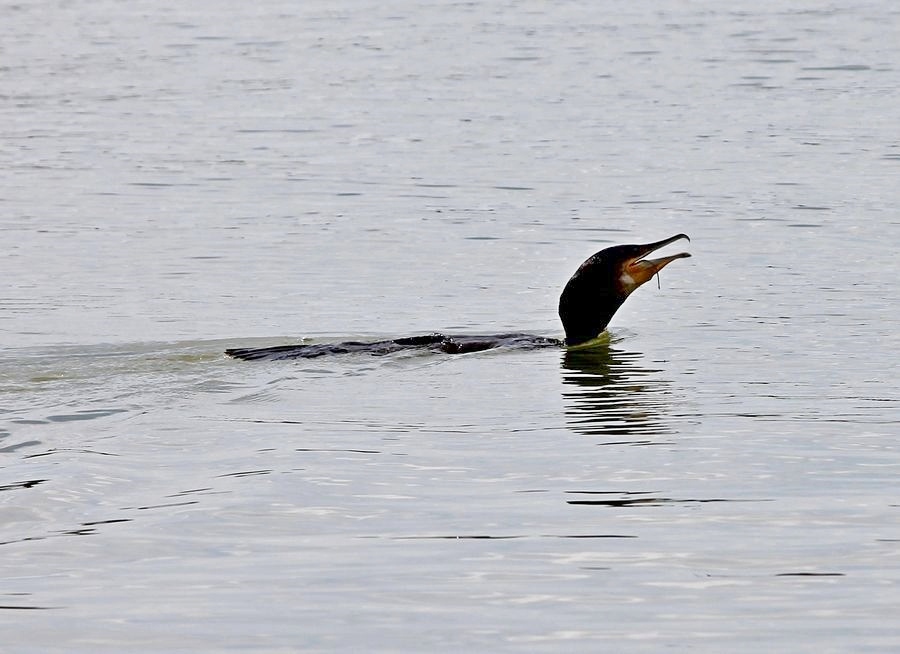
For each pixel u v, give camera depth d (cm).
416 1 13025
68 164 5781
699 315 3284
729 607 1424
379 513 1747
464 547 1612
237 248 4188
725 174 5344
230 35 10706
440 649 1323
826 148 5859
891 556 1567
